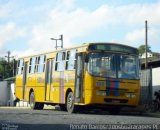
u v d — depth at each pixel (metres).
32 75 30.38
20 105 53.91
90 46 22.86
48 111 26.92
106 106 23.47
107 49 23.14
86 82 22.75
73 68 24.12
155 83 29.52
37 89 29.28
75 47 24.22
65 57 25.34
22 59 32.84
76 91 23.61
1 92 62.19
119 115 23.98
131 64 23.62
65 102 24.81
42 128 14.64
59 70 26.00
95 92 22.48
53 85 26.64
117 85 23.00
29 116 20.59
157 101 27.45
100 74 22.73
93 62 22.80
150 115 25.14
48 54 27.97
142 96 29.19
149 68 31.02
